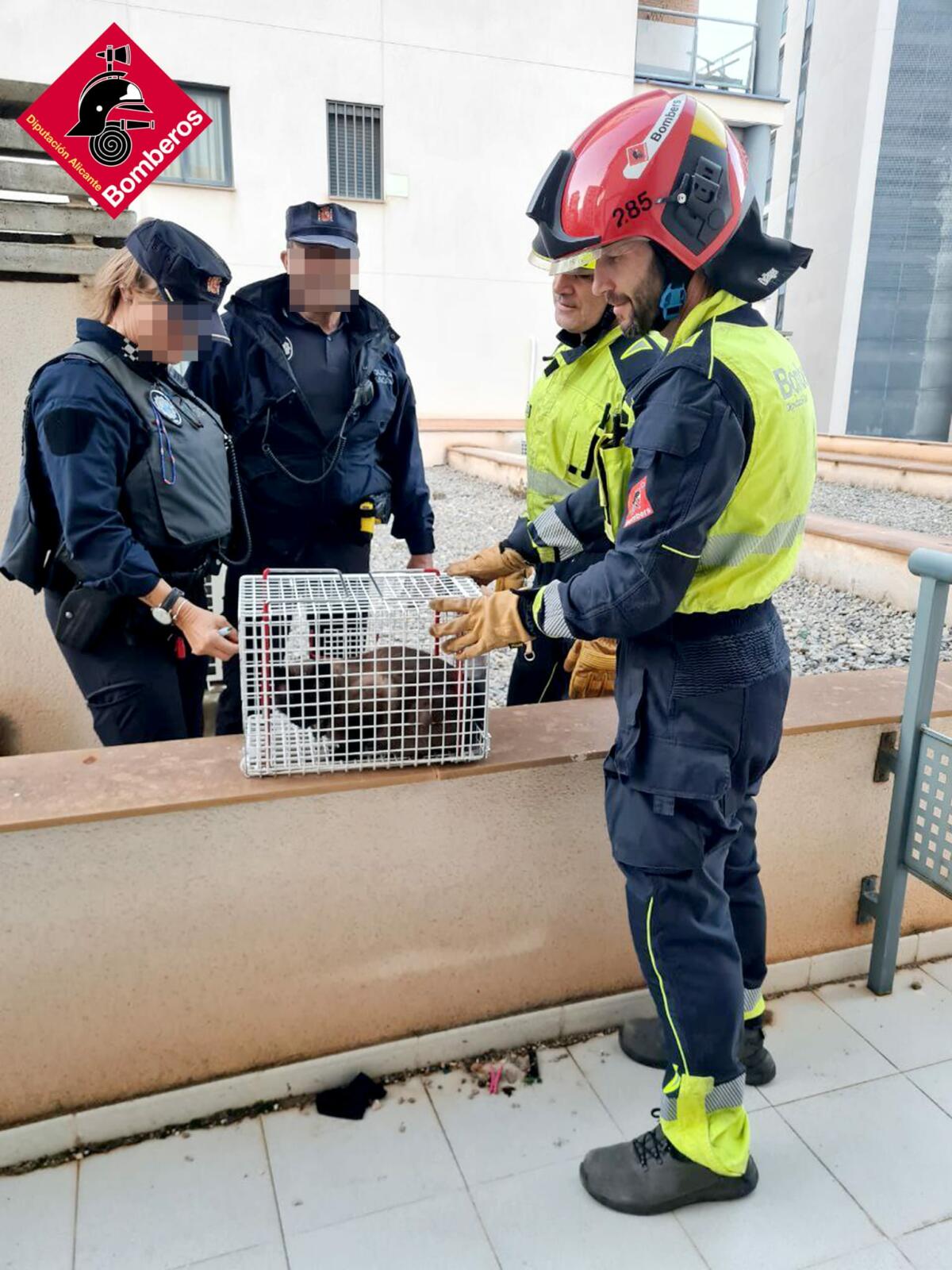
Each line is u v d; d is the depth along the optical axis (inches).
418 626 67.6
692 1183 62.6
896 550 166.4
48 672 111.8
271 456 92.8
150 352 72.1
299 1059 73.2
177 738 79.8
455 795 70.4
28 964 63.5
